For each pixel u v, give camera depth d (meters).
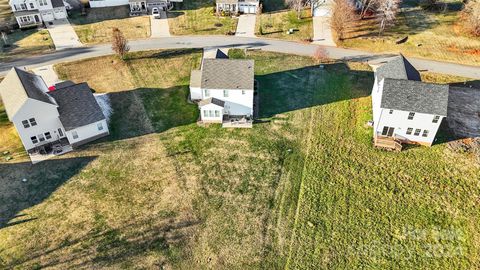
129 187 48.47
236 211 46.03
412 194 47.84
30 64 68.12
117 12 84.88
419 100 51.03
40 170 50.22
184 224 44.50
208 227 44.28
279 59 71.19
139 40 75.62
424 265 41.06
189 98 62.06
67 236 42.97
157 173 50.25
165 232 43.66
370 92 63.78
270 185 49.06
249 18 83.19
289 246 42.62
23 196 47.12
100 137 55.16
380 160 52.12
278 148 53.94
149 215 45.31
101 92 62.81
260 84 65.25
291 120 58.47
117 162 51.59
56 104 51.25
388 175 50.09
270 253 41.97
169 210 45.91
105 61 69.75
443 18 82.00
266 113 59.62
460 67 69.19
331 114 59.53
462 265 41.12
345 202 47.00
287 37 77.19
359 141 54.94
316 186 48.81
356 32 78.38
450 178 49.69
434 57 71.50
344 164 51.59
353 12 79.31
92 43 74.12
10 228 43.69
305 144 54.62
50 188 48.12
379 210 46.12
